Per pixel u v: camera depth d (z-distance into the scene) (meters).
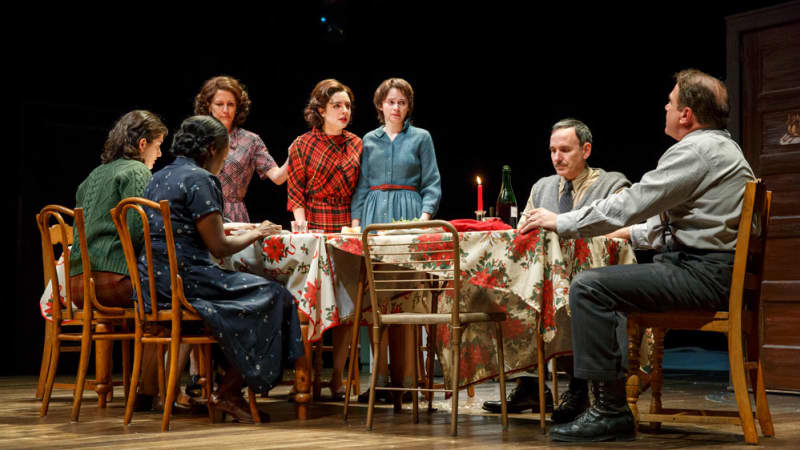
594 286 2.43
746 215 2.39
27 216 6.33
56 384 3.97
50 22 6.34
